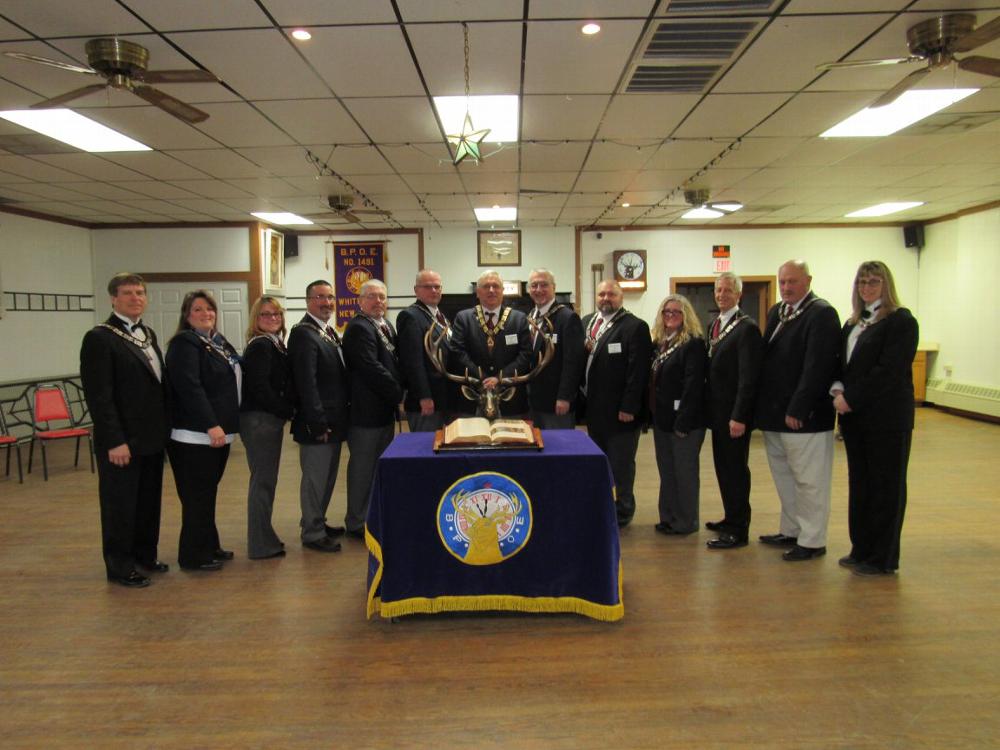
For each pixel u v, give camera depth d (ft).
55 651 8.21
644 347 12.39
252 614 9.21
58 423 25.63
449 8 9.55
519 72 11.96
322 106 13.69
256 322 11.36
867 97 13.55
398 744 6.27
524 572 8.70
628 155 17.93
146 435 10.28
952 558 11.05
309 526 11.82
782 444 11.27
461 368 12.28
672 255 31.32
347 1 9.32
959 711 6.69
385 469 8.56
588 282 31.35
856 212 28.35
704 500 15.11
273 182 20.67
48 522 14.03
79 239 27.53
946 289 29.63
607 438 12.83
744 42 10.80
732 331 11.59
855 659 7.75
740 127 15.51
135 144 16.34
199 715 6.79
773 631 8.47
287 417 11.59
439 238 31.04
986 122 15.38
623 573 10.51
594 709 6.81
